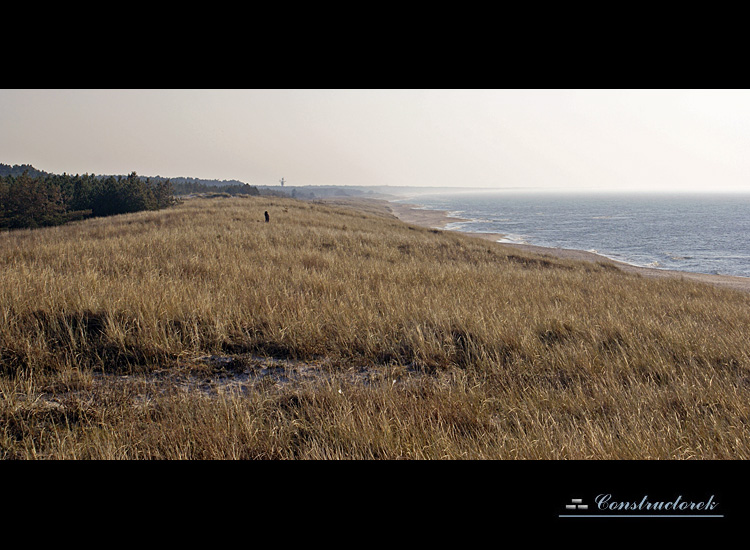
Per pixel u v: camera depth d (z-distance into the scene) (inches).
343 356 229.9
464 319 275.3
